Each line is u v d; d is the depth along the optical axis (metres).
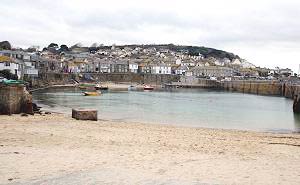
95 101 62.97
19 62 100.50
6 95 31.88
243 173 13.25
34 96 70.00
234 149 19.16
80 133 22.83
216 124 36.00
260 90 117.44
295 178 12.75
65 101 60.81
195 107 55.88
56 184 11.02
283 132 31.09
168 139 22.12
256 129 33.00
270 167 14.54
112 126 28.14
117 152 16.62
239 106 61.06
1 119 28.28
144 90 121.31
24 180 11.38
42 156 14.98
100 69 177.75
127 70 186.38
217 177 12.48
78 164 13.82
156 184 11.21
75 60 179.75
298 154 18.33
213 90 135.62
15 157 14.54
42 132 22.22
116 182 11.34
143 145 19.23
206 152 17.75
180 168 13.70
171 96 87.31
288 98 91.62
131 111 46.78
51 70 145.62
